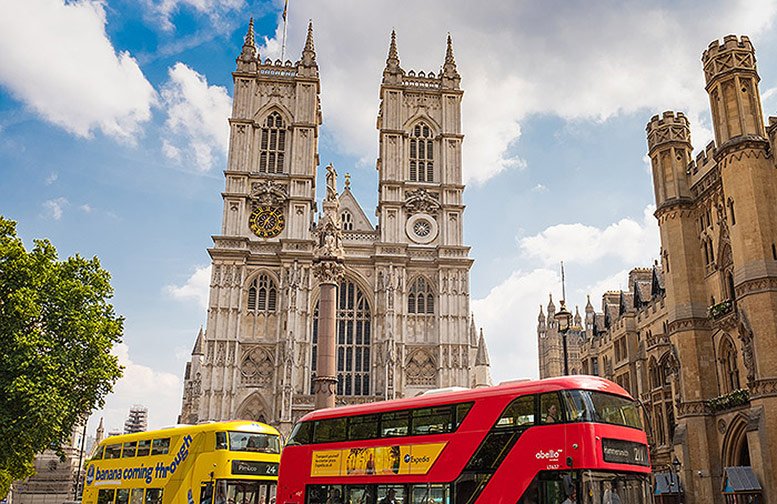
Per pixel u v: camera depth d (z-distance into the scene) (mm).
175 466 36656
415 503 25625
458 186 94188
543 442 22453
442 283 89625
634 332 68500
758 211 44438
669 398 59625
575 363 119312
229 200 90812
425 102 98312
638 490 22188
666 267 54594
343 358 87625
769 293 43000
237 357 84625
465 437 24812
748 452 47625
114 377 51281
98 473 42219
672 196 54906
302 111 95875
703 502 48000
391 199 93375
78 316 49625
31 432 45312
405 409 27219
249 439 35531
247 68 96750
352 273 90000
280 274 88938
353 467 28094
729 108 47406
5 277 48219
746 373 46188
